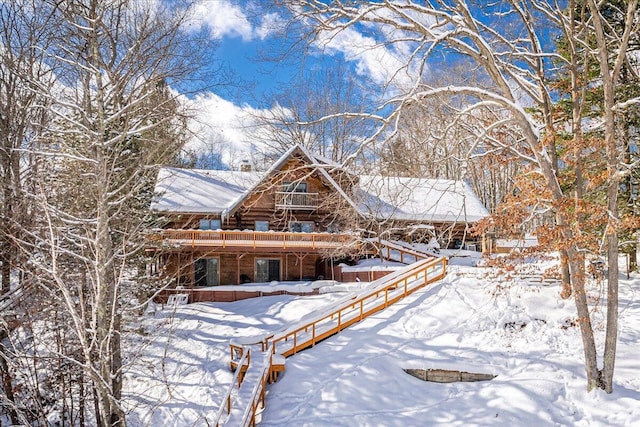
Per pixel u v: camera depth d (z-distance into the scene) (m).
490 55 13.32
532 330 16.83
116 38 11.94
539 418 12.91
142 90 13.10
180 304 25.73
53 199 12.96
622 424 12.18
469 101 25.70
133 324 20.69
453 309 18.88
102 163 10.31
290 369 16.30
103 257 9.84
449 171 41.78
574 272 13.61
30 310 13.38
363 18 13.79
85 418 15.74
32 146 13.88
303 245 28.41
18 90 16.03
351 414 13.91
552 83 18.03
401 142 22.31
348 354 16.75
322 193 31.42
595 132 19.25
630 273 22.47
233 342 17.84
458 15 14.69
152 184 20.80
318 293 26.27
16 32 14.92
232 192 32.59
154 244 21.94
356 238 27.45
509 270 16.30
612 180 13.08
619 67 13.03
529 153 18.56
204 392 16.45
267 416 14.15
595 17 12.67
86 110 11.30
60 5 11.70
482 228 15.62
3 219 11.94
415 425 13.37
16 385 13.45
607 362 13.16
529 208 18.00
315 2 14.28
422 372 15.48
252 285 27.73
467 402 14.05
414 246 32.28
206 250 27.52
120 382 13.37
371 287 22.19
